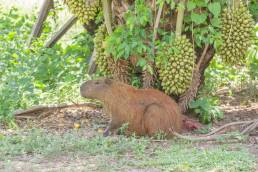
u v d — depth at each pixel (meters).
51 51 11.57
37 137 7.77
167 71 8.44
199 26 8.55
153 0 8.51
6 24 13.36
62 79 10.84
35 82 10.38
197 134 8.42
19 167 6.88
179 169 6.65
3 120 8.95
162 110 8.09
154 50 8.59
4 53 11.26
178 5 8.29
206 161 6.88
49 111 9.45
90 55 11.52
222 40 8.51
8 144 7.66
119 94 8.17
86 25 10.98
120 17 8.78
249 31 8.49
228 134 8.04
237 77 11.36
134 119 8.15
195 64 8.69
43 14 12.42
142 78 9.02
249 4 9.15
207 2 8.22
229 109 9.92
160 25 8.62
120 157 7.26
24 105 9.43
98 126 8.70
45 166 6.93
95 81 8.23
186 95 8.75
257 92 10.77
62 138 7.93
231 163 6.81
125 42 8.45
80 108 9.73
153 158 7.20
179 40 8.38
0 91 9.42
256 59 11.09
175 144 7.80
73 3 8.79
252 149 7.56
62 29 12.00
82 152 7.41
